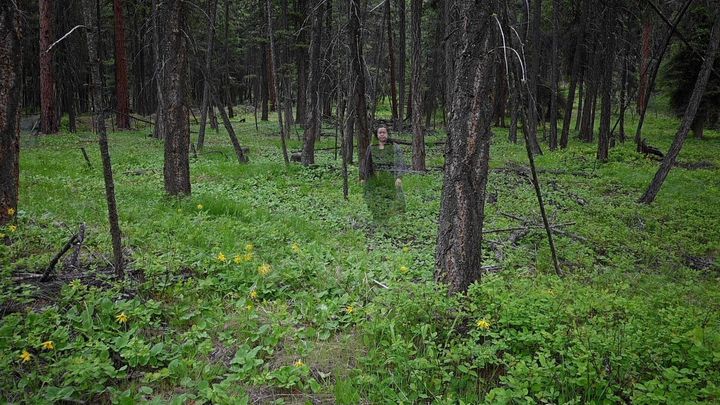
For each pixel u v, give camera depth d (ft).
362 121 39.88
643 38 83.51
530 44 93.66
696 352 12.84
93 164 46.06
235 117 130.52
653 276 23.62
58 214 24.54
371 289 18.13
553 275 20.72
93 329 13.92
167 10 30.09
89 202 27.66
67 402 11.47
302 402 12.07
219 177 43.50
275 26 91.50
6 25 19.66
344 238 26.30
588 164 60.95
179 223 24.89
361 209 32.91
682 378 11.82
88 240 20.12
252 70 171.22
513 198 40.09
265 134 91.45
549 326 14.43
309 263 20.06
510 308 14.90
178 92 30.58
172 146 30.94
